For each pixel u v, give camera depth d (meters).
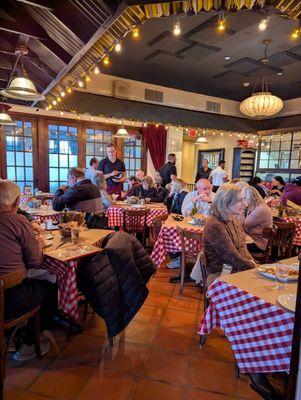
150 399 1.63
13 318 1.69
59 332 2.27
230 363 1.95
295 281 1.60
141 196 5.30
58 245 2.15
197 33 3.72
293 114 7.11
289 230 3.38
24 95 2.99
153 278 3.44
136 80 6.00
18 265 1.75
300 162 6.77
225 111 7.38
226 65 4.91
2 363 1.47
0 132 5.54
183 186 4.46
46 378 1.78
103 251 1.91
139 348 2.09
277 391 1.61
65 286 2.02
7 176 5.68
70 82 3.54
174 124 5.82
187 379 1.80
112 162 5.15
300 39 3.85
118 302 1.90
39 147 5.96
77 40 2.48
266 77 5.52
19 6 2.40
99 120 6.55
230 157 8.13
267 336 1.36
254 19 3.31
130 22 2.00
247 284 1.56
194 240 2.92
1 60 3.24
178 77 5.68
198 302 2.84
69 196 3.35
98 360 1.95
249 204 3.19
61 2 2.12
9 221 1.74
